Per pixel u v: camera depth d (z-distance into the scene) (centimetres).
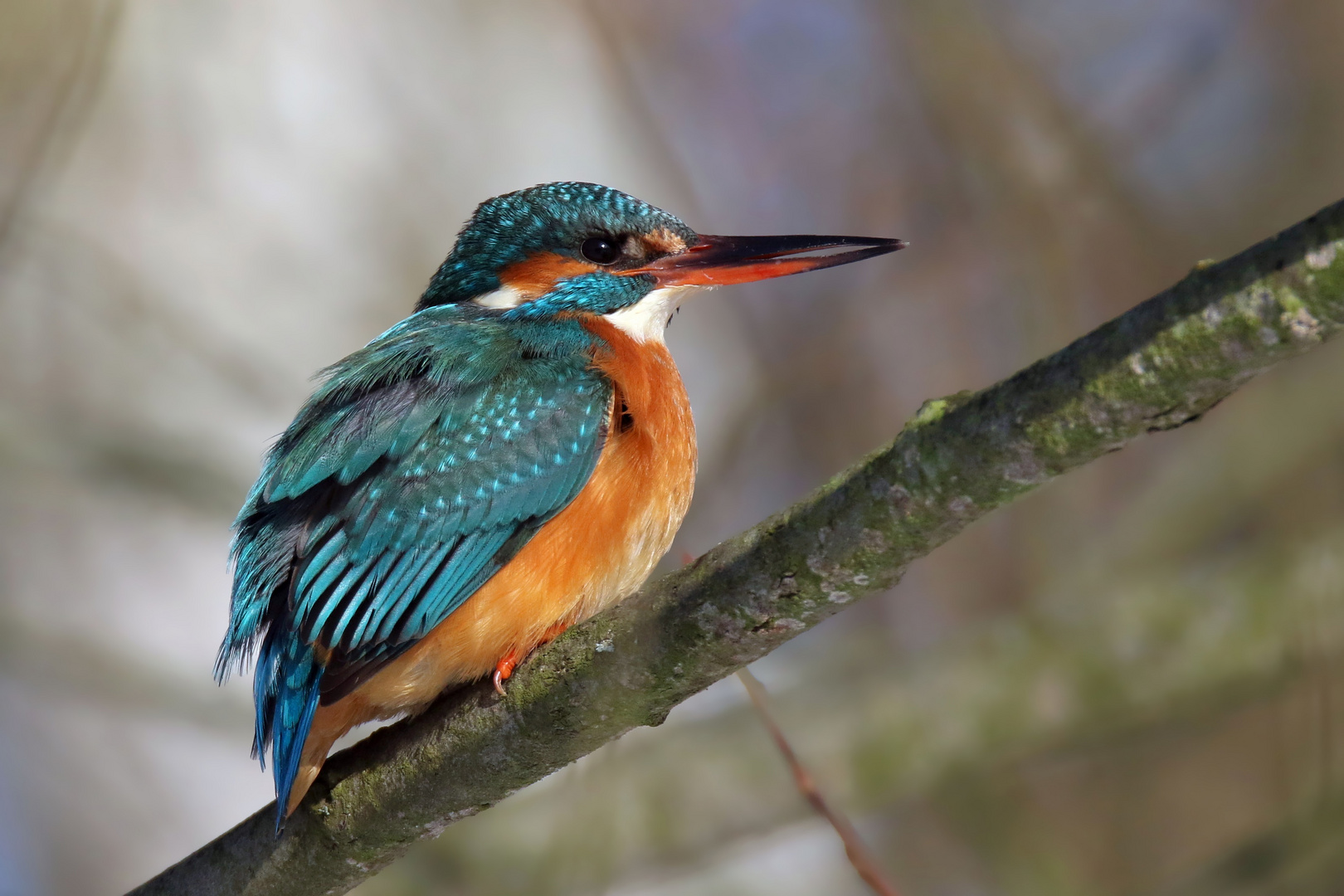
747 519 1426
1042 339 1434
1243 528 1247
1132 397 443
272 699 683
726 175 1541
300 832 660
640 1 1540
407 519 693
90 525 1273
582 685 584
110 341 1329
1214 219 1505
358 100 1400
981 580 1409
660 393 805
